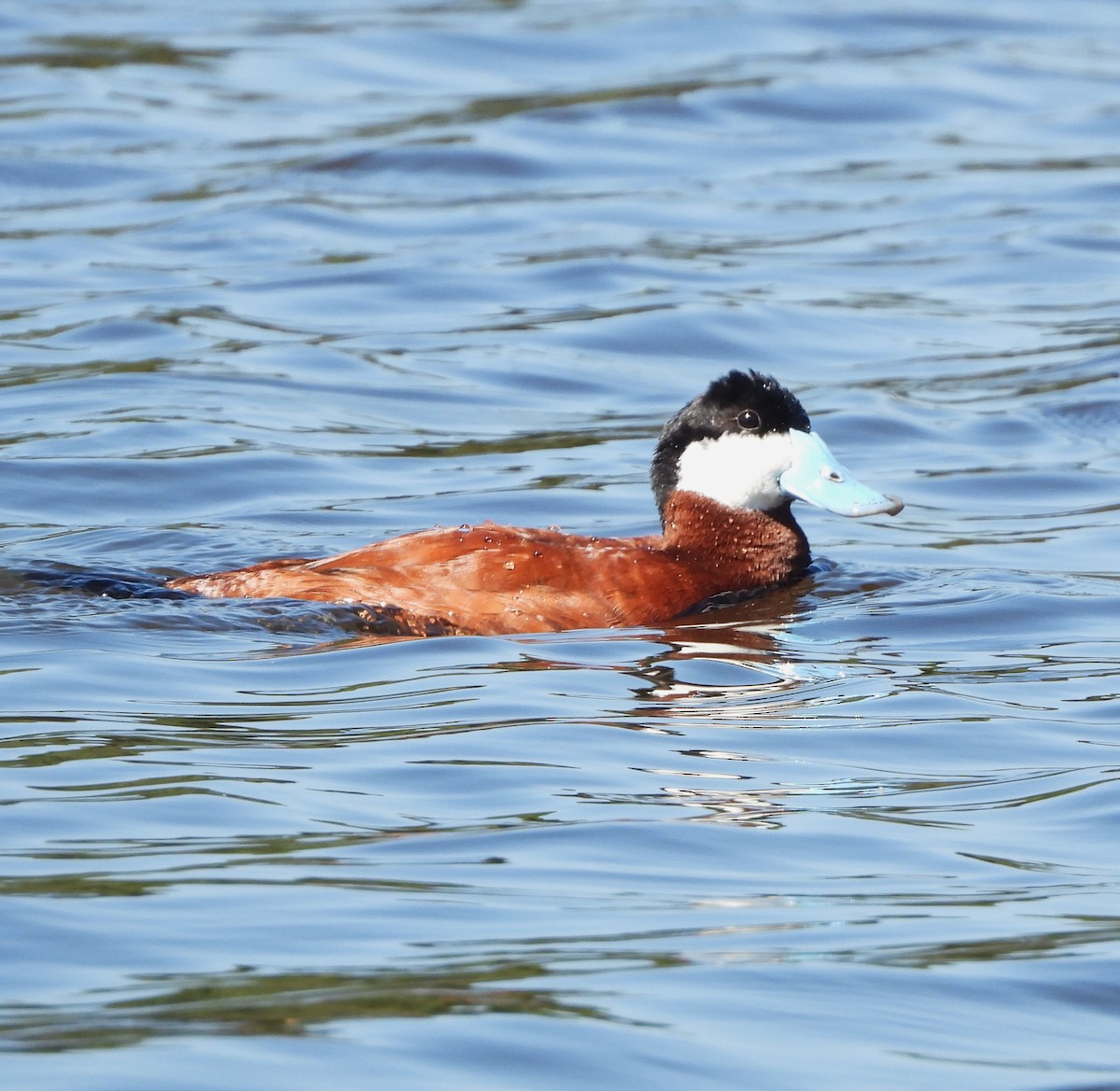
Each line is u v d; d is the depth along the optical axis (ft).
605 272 72.08
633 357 63.36
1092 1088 19.38
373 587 37.78
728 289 70.13
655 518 48.21
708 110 95.20
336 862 25.13
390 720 31.58
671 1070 19.52
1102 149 90.38
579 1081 19.20
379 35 107.04
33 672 33.86
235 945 22.31
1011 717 32.58
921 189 84.48
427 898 23.98
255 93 96.63
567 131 91.56
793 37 108.47
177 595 39.01
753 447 42.19
